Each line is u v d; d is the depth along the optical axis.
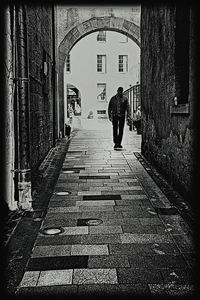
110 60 48.78
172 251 4.30
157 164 9.25
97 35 48.56
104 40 48.72
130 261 4.05
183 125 6.38
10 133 5.80
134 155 12.08
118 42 48.84
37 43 9.02
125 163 10.57
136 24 18.41
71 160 11.22
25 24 5.96
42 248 4.43
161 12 8.38
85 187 7.66
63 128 18.64
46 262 4.04
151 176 8.62
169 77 7.54
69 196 6.91
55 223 5.34
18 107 5.92
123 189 7.41
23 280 3.65
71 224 5.29
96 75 48.88
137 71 48.28
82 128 28.70
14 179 6.00
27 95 5.96
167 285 3.52
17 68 5.89
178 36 6.81
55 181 8.26
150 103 10.31
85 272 3.80
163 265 3.94
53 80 14.99
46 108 11.70
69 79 48.62
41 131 10.05
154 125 9.65
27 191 6.00
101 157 11.78
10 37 5.75
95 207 6.15
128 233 4.91
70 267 3.92
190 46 5.71
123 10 18.27
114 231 4.98
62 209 6.04
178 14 6.77
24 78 5.90
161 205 6.20
